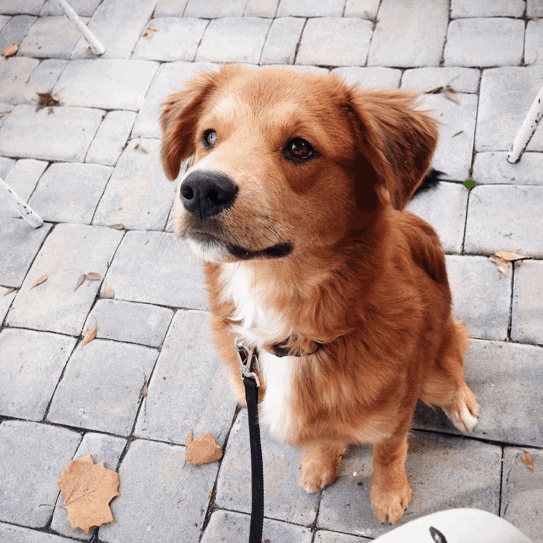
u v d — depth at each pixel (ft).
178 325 3.45
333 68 4.21
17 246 3.91
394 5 4.42
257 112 1.97
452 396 2.89
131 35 4.74
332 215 2.01
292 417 2.39
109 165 4.12
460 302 3.28
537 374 3.05
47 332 3.55
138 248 3.76
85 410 3.28
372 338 2.20
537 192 3.50
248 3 4.68
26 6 5.17
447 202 3.56
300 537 2.83
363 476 2.94
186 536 2.89
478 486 2.84
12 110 4.57
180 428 3.16
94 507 2.97
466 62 4.05
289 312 2.19
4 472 3.16
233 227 1.85
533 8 4.18
